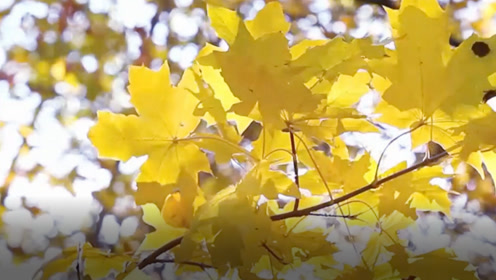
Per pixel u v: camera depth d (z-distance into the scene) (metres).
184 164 1.22
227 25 1.19
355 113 1.17
